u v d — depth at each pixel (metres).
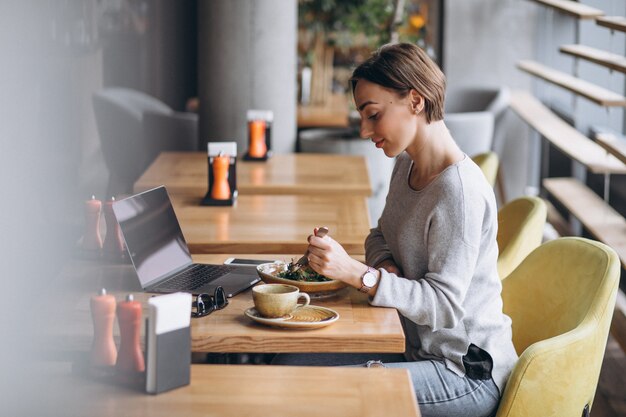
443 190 2.38
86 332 2.19
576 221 6.12
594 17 4.79
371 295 2.39
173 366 1.84
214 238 3.11
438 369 2.40
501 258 3.15
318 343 2.19
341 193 4.04
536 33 7.77
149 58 7.52
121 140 5.82
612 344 4.52
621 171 4.28
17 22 3.67
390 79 2.38
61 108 4.50
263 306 2.26
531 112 6.43
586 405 2.44
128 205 2.60
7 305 3.30
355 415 1.73
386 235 2.66
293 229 3.25
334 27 7.91
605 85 5.93
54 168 4.30
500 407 2.37
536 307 2.68
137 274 2.54
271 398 1.81
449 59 7.88
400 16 7.59
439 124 2.46
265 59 6.04
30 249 3.70
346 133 6.57
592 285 2.48
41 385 1.88
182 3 9.01
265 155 4.79
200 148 6.21
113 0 6.02
